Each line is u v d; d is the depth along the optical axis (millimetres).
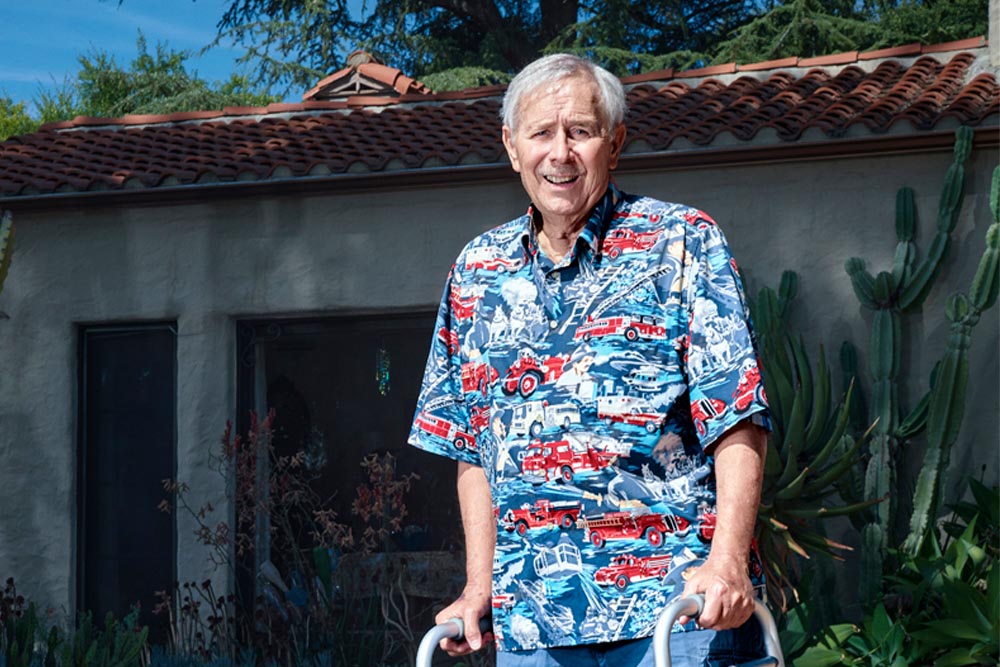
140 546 9086
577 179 2270
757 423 2143
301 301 8906
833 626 6512
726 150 8180
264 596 7941
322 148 9328
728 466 2135
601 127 2283
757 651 2182
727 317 2176
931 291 7969
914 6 19625
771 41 19359
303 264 8922
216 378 8945
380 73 11664
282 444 12664
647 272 2219
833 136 8047
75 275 9234
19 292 9289
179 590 8422
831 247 8180
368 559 7703
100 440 9258
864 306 8031
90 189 9070
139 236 9164
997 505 7211
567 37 21328
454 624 2357
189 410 8945
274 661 7367
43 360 9219
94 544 9180
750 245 8305
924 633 6109
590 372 2195
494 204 8680
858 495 7707
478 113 10133
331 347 13516
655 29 21844
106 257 9195
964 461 7898
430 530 11859
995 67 9070
